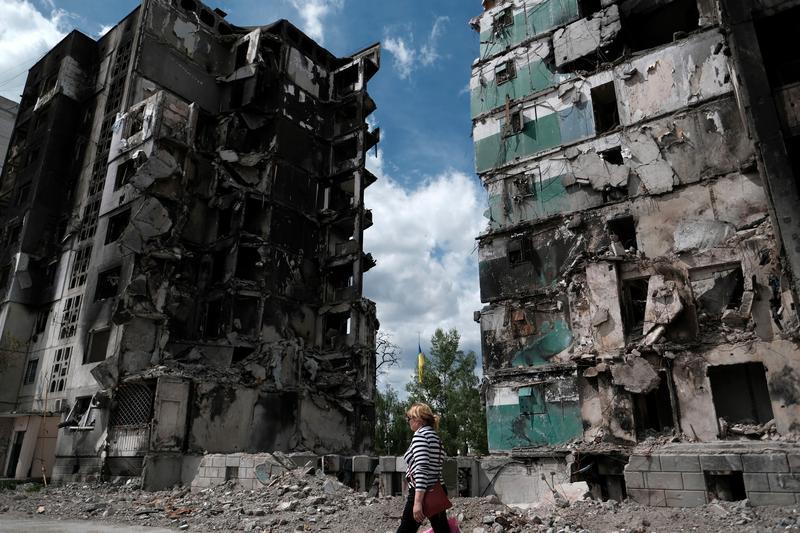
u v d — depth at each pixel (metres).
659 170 22.22
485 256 26.28
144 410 24.47
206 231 34.50
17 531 10.95
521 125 27.17
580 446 19.58
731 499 13.91
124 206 30.33
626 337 19.59
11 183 40.75
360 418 34.31
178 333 30.77
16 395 32.41
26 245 35.06
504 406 23.48
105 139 35.25
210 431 25.14
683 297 18.73
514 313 24.55
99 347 28.41
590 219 23.59
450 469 19.89
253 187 35.94
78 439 26.02
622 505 13.08
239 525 11.25
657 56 23.78
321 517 11.43
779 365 16.56
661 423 19.06
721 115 21.41
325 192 41.03
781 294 17.02
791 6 16.84
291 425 29.83
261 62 37.47
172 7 37.47
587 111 25.27
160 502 15.50
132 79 34.34
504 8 30.19
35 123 40.78
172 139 30.94
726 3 17.94
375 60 43.50
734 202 20.20
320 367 34.03
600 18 25.91
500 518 10.15
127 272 28.30
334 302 36.62
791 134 16.06
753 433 16.47
